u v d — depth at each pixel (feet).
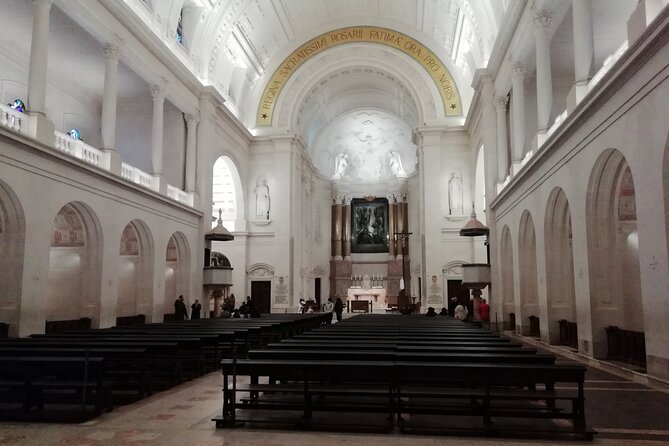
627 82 27.50
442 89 90.74
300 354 19.98
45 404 21.43
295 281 94.32
